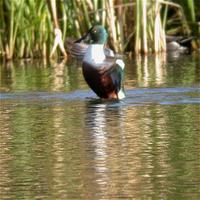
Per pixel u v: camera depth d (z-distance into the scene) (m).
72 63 20.22
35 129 11.73
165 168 9.44
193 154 10.06
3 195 8.59
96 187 8.77
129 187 8.75
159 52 21.83
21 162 9.84
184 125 11.80
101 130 11.54
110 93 14.38
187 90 14.98
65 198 8.45
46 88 15.67
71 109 13.30
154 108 13.25
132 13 21.89
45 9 21.03
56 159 9.95
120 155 10.08
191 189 8.65
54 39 21.17
